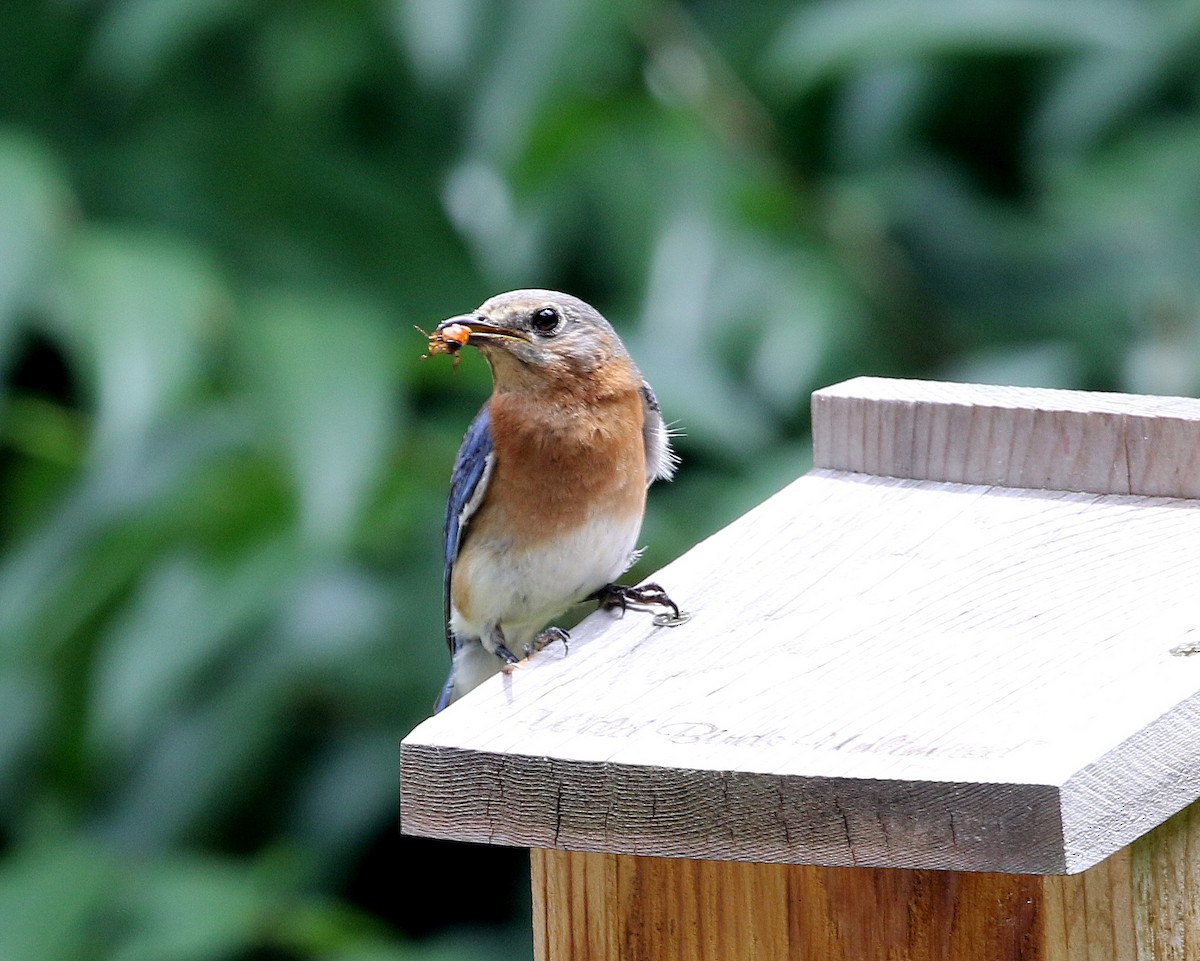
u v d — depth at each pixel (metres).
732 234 12.27
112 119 13.45
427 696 11.60
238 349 11.29
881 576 7.18
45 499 12.14
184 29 12.56
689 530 11.64
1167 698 5.98
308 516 10.66
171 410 11.36
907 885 6.48
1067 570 7.05
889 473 8.02
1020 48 12.52
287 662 11.52
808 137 13.22
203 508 11.54
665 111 12.59
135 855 11.36
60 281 11.16
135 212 12.69
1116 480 7.64
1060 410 7.71
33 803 11.84
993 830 5.57
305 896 11.44
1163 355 12.02
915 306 12.77
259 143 13.06
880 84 13.04
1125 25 12.40
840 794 5.74
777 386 11.84
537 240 12.50
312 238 12.71
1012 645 6.54
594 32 12.62
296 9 13.15
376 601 11.70
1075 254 12.73
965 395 8.05
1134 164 12.56
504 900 12.07
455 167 13.18
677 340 11.92
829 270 12.34
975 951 6.42
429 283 12.66
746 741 6.10
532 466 8.34
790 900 6.66
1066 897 6.30
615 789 6.05
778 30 13.21
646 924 6.89
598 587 8.64
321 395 10.96
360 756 11.58
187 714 11.65
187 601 11.21
